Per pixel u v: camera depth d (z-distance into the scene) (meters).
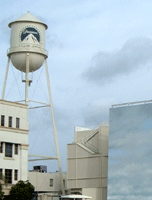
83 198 86.94
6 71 95.62
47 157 96.56
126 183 81.25
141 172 80.00
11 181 80.50
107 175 90.06
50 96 99.06
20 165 82.38
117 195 81.75
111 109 85.38
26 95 93.50
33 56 93.50
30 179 101.62
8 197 77.50
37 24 94.88
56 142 99.25
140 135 81.25
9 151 81.25
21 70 95.94
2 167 79.44
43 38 95.81
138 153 80.94
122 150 82.75
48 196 90.19
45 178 105.06
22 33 93.69
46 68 98.25
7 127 80.88
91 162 92.75
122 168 82.19
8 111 82.12
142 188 79.31
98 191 89.50
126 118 83.31
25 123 84.69
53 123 99.44
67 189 101.12
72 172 94.94
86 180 92.75
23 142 83.38
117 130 83.94
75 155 95.19
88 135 95.75
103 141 91.88
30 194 79.06
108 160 83.81
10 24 95.25
